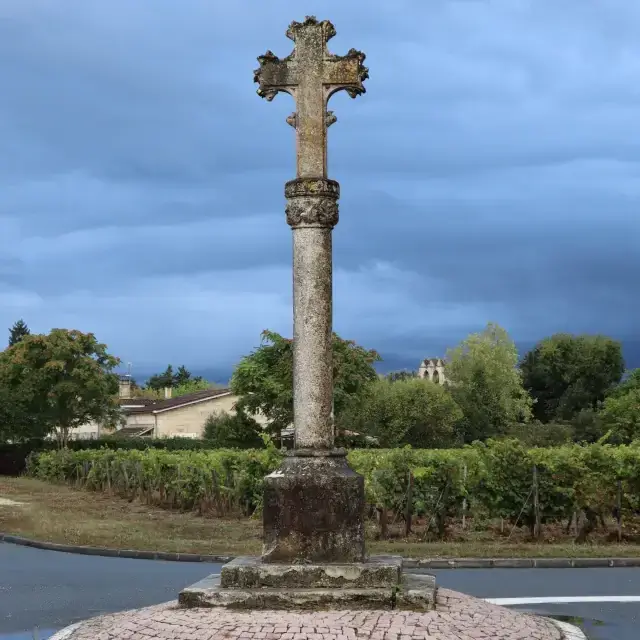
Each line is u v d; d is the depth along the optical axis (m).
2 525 22.42
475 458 20.17
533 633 8.72
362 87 11.02
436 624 8.55
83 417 55.78
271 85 11.02
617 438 58.62
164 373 150.25
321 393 10.52
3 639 9.72
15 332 109.38
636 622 10.53
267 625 8.47
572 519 20.31
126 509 28.52
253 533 21.19
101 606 11.81
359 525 10.11
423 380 71.94
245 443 54.66
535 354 99.62
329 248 10.70
